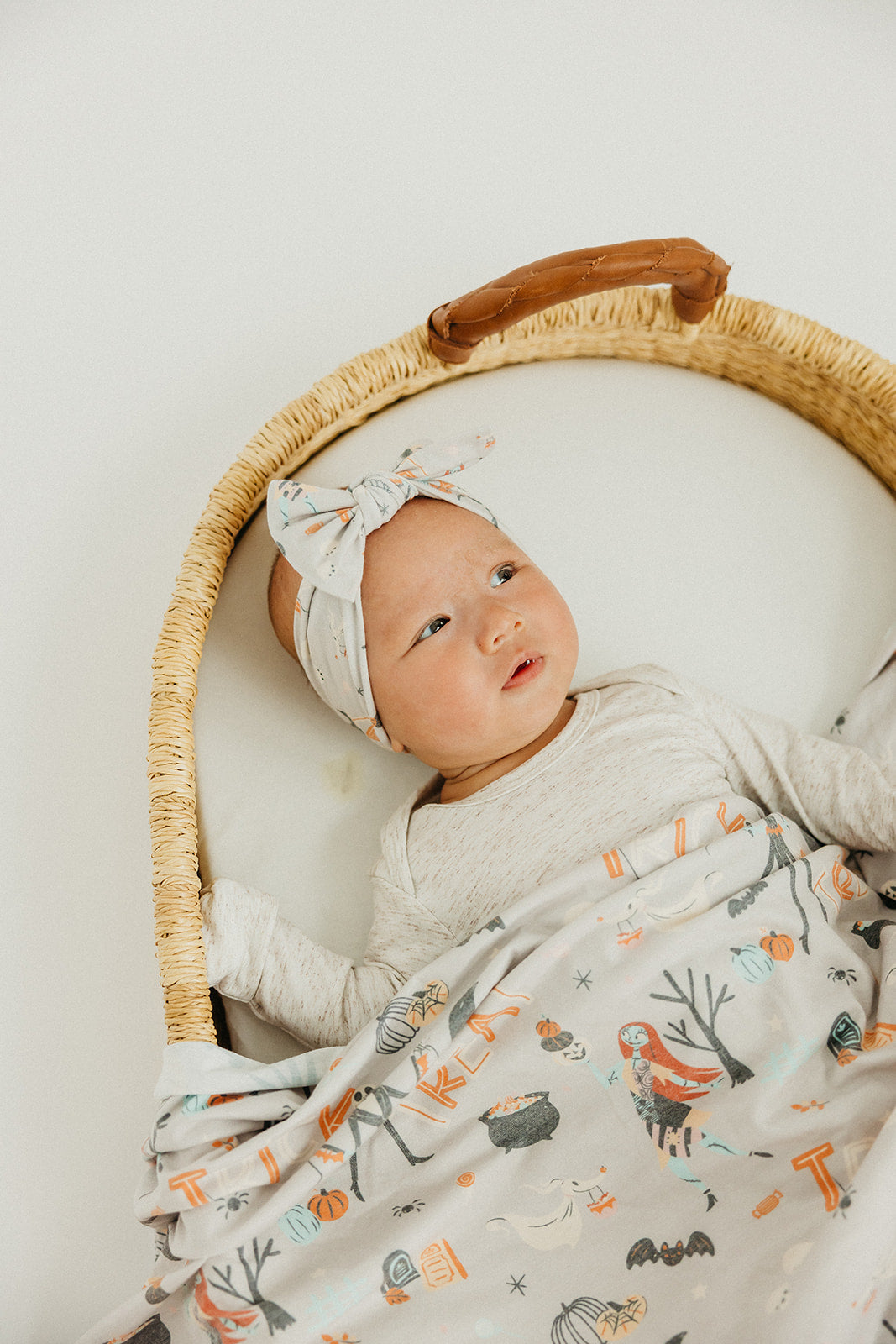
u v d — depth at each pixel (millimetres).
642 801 1234
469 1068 1053
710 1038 1031
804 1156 917
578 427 1532
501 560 1262
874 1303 807
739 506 1495
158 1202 1020
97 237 2057
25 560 1894
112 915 1710
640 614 1466
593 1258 927
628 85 2193
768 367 1525
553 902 1151
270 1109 1076
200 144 2109
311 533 1259
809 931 1111
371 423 1528
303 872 1337
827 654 1438
